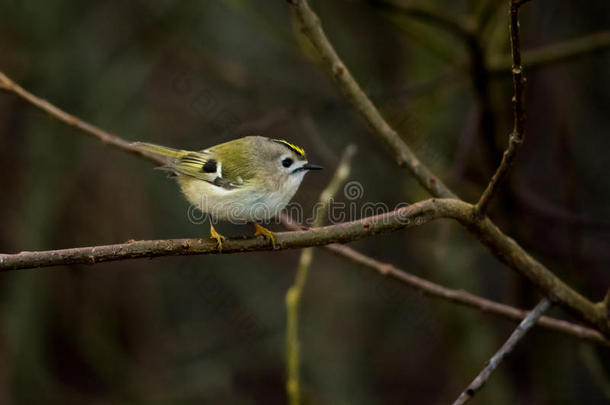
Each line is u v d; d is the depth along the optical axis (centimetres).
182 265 1180
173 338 1209
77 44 1096
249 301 1199
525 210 970
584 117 1164
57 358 1154
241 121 1193
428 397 1189
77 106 1082
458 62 955
